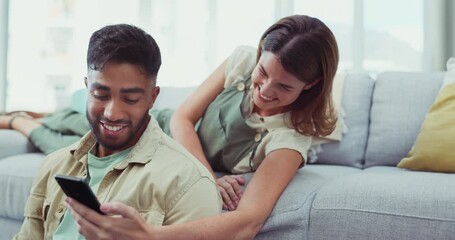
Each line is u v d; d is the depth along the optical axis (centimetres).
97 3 249
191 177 91
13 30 244
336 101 164
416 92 161
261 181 109
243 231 96
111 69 83
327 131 126
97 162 96
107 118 85
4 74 241
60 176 73
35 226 101
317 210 104
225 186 112
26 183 143
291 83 111
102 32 86
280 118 125
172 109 164
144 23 250
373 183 107
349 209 102
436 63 216
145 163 91
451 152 129
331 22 232
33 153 170
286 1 236
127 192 88
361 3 226
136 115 87
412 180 108
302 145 121
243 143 127
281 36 111
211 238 88
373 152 160
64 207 95
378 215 100
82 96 177
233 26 244
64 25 248
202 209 91
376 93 167
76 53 247
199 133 135
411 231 97
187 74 247
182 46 248
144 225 79
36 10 246
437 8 214
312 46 110
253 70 127
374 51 228
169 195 89
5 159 156
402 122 158
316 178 124
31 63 246
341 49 230
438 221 96
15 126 179
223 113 131
